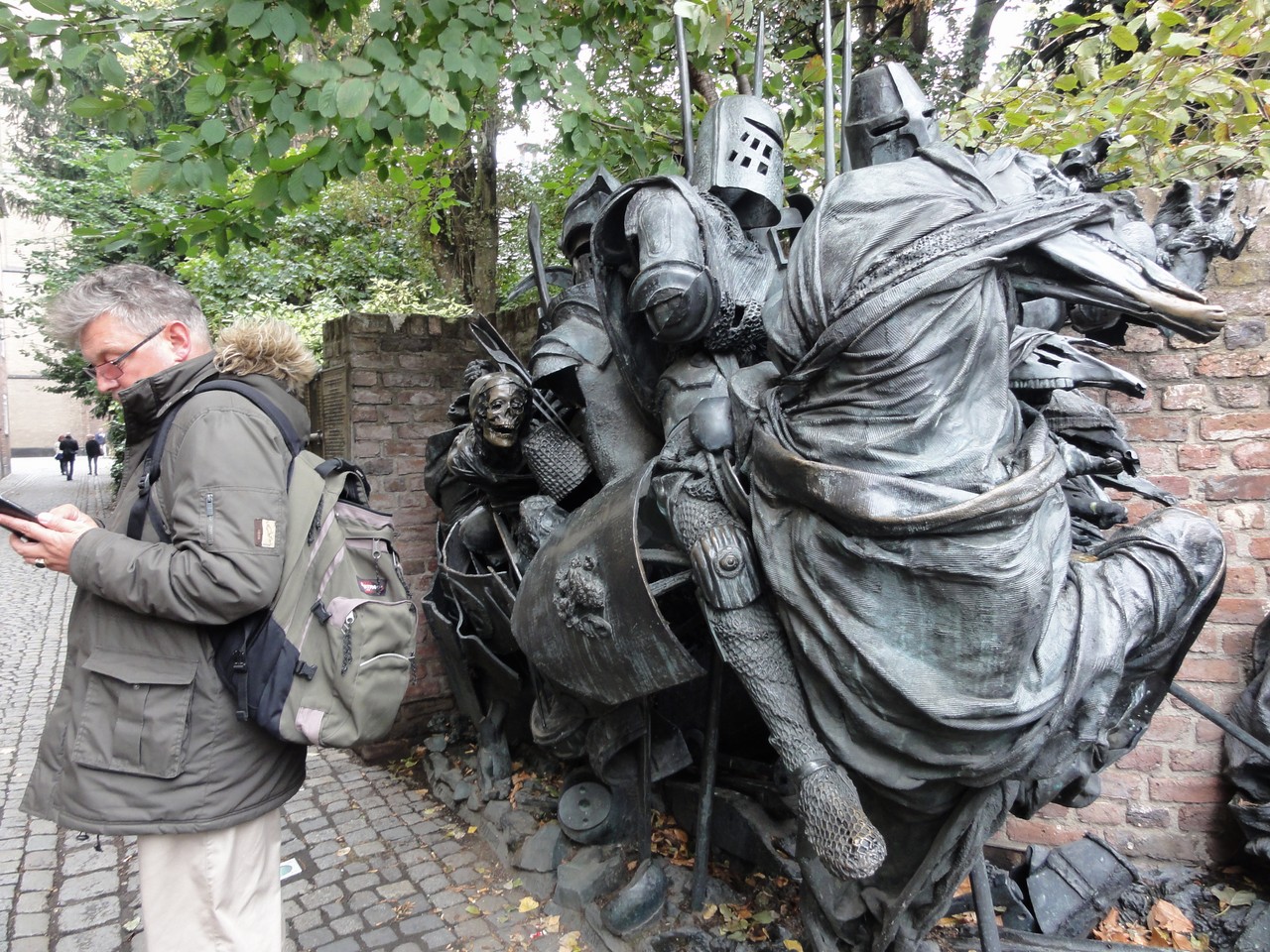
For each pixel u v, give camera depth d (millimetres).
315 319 7184
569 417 2762
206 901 1577
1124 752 1906
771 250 2236
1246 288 2531
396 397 4195
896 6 6629
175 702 1502
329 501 1694
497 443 2650
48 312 1632
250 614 1538
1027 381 1735
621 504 1950
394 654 1647
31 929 2557
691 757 2461
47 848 3066
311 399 4914
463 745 3809
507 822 2967
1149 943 2250
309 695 1562
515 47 3084
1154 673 1782
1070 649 1482
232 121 2639
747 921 2230
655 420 2365
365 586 1709
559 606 2010
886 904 1644
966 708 1379
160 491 1572
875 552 1407
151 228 3078
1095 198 1506
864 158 1908
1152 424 2666
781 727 1641
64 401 35594
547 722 2588
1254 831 2383
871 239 1493
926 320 1418
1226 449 2576
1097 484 2150
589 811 2617
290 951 2393
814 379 1577
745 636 1663
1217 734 2578
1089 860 2318
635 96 3836
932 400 1432
